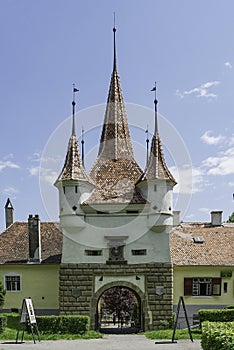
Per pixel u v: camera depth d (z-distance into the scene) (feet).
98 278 121.70
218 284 130.62
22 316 90.43
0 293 121.29
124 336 104.17
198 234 146.72
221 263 131.54
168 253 122.11
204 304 129.18
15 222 152.87
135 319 159.33
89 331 108.58
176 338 91.81
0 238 145.38
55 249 138.21
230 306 121.80
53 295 130.21
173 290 129.49
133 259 122.01
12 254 137.18
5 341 90.53
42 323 104.94
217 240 143.02
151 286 120.57
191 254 135.13
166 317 119.24
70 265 122.21
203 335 60.59
